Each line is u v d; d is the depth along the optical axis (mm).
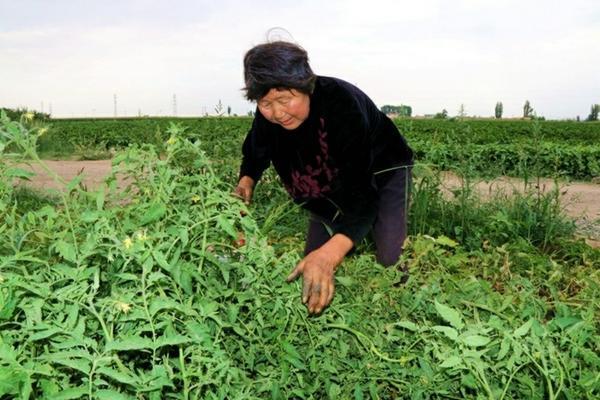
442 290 2221
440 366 1568
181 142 2033
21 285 1341
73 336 1277
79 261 1500
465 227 5113
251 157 3188
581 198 8984
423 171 4961
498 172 6160
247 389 1508
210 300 1652
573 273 3324
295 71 2277
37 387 1312
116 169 1938
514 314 1862
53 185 7746
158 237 1611
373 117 2848
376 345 1806
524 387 1646
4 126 1783
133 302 1398
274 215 2893
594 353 1604
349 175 2520
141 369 1476
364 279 2262
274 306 1780
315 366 1702
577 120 48719
